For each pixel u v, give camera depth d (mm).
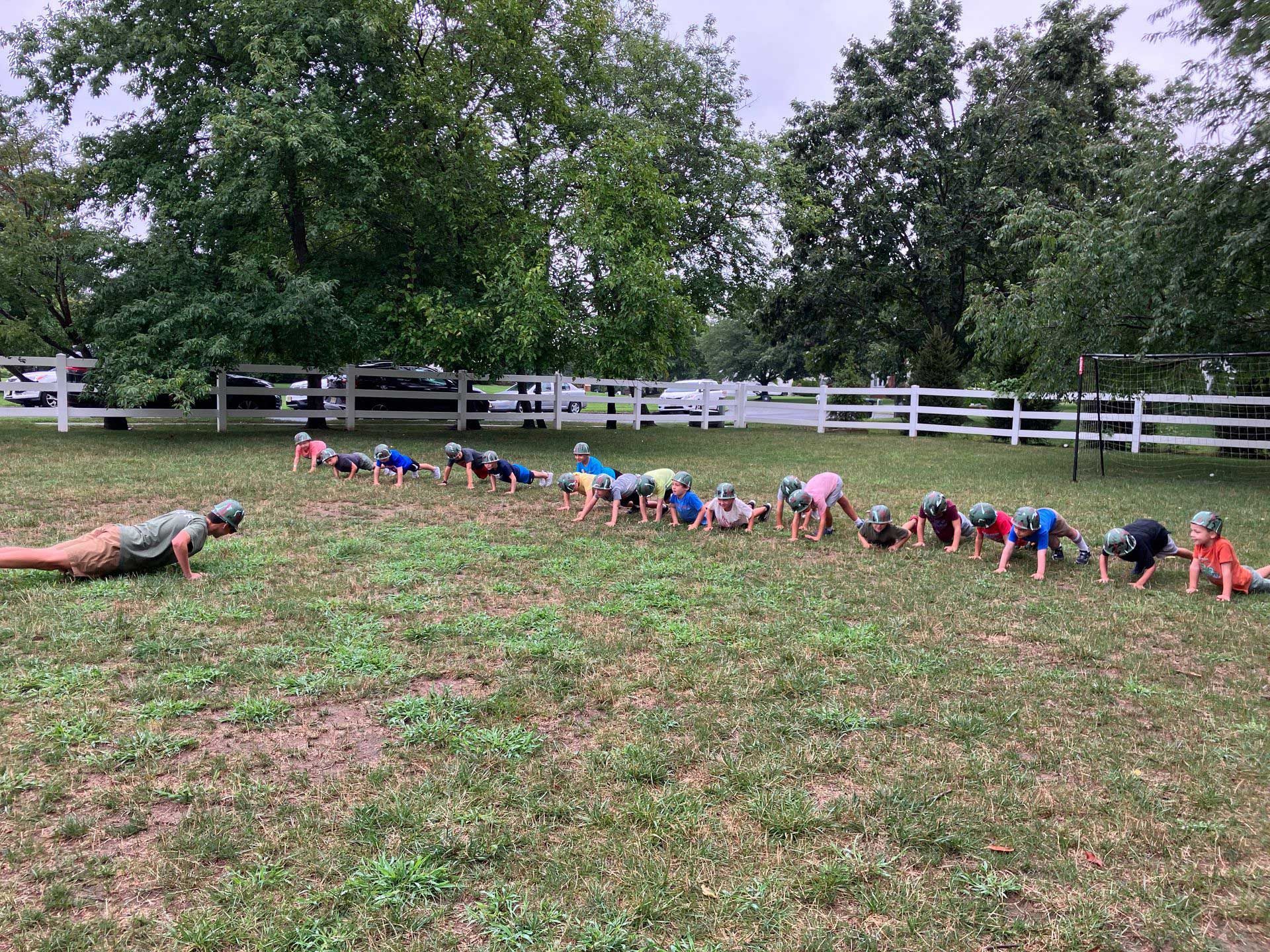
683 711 4301
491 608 5973
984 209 25266
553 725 4145
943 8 27375
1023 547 7941
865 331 30594
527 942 2594
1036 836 3234
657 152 18703
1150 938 2713
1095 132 27266
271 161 14992
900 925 2727
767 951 2592
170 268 15914
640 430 23250
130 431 17656
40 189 16422
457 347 16172
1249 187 11680
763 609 6094
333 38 16047
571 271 17547
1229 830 3301
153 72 16578
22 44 16062
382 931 2635
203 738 3889
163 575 6402
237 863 2959
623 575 6973
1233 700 4578
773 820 3271
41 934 2568
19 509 8820
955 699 4531
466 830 3188
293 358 17797
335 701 4324
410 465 11633
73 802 3330
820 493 8680
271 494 10219
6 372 40750
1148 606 6375
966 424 23938
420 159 16891
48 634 5074
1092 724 4277
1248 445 17062
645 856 3053
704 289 22328
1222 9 9227
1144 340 12781
